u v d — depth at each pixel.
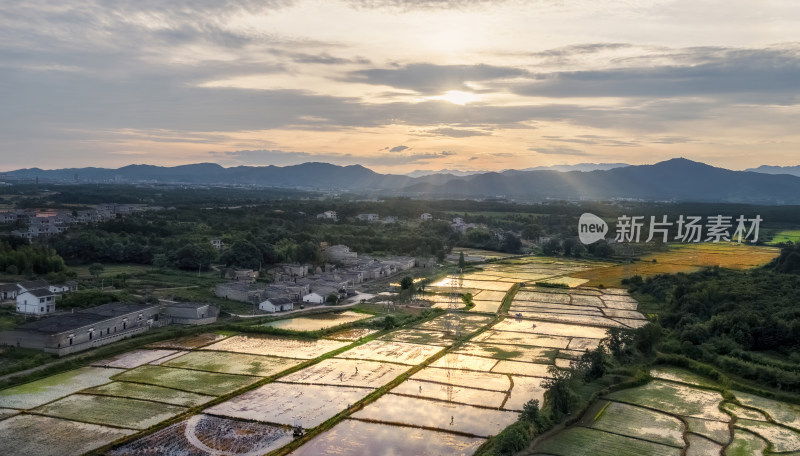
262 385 109.25
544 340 146.38
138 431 87.75
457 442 86.12
